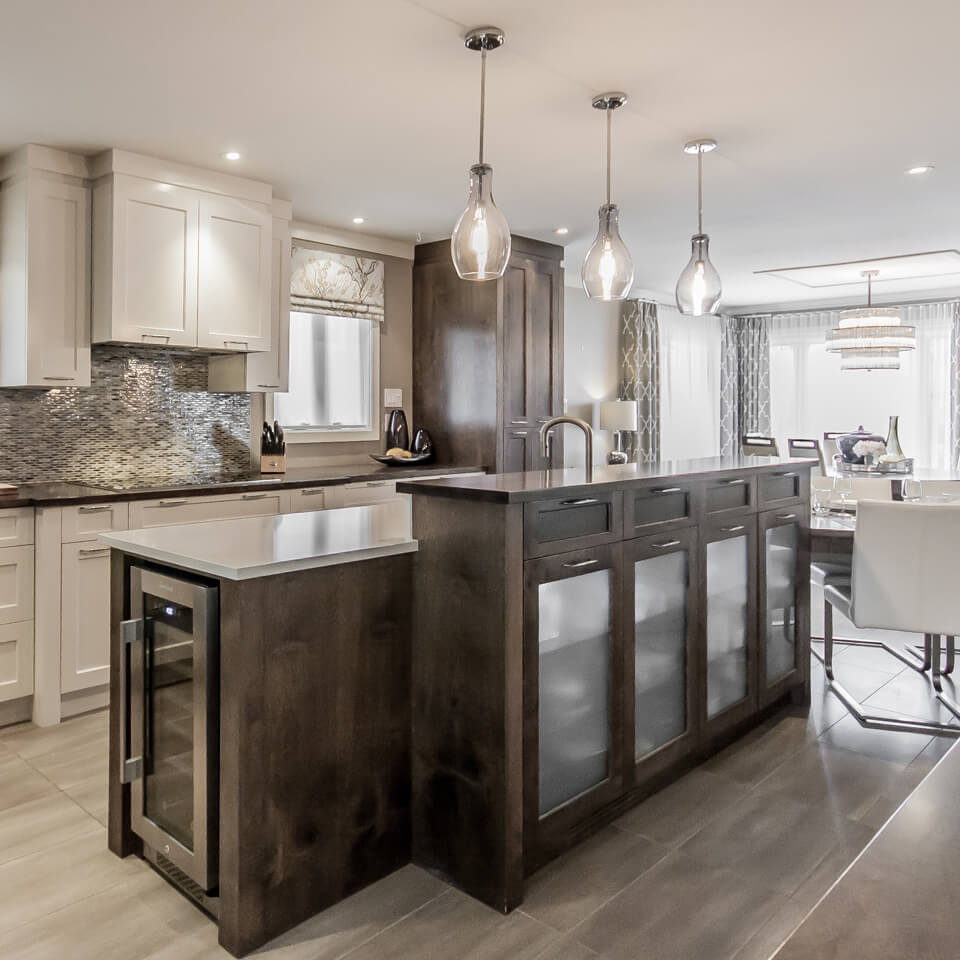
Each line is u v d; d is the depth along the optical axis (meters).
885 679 3.77
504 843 2.00
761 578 3.16
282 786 1.92
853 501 3.79
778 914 1.96
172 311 3.76
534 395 5.43
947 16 2.45
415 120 3.26
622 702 2.45
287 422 4.96
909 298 7.93
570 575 2.22
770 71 2.84
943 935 0.59
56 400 3.88
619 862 2.21
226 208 3.95
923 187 4.30
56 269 3.56
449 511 2.14
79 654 3.35
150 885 2.12
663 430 8.11
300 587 1.95
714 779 2.74
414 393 5.61
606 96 3.02
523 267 5.33
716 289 3.34
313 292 4.89
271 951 1.85
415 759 2.24
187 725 2.01
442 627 2.17
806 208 4.71
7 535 3.20
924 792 0.82
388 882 2.15
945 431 7.73
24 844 2.33
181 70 2.79
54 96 3.00
